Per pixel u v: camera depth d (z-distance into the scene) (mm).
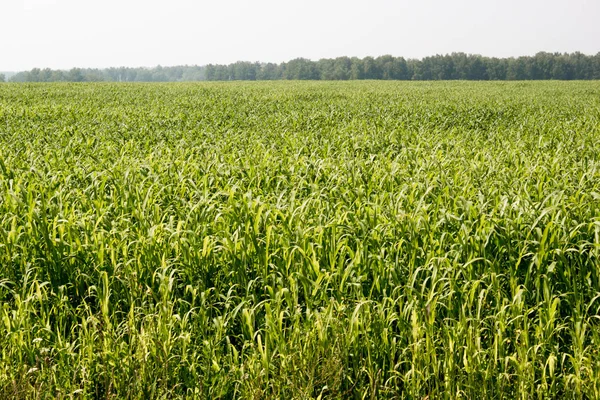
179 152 11031
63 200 6742
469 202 5633
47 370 3900
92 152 11062
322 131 15328
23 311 4371
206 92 36156
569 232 5180
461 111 21891
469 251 4961
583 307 4535
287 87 48312
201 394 3803
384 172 8508
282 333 4266
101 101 27891
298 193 7609
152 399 3760
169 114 20250
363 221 5520
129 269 4961
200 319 4488
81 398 3803
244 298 4762
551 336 4230
